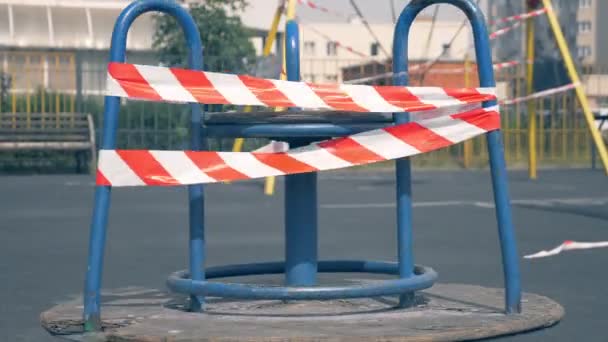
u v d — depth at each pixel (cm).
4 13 4306
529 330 643
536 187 2219
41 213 1584
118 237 1248
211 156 642
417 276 684
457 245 1159
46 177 2612
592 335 631
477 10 673
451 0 683
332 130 670
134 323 652
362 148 662
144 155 629
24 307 755
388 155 663
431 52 6172
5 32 4262
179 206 1725
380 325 633
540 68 2686
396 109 663
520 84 3259
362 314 681
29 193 2030
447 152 3234
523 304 724
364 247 1149
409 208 704
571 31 2775
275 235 1275
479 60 673
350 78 1473
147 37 3906
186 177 636
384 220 1470
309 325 636
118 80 624
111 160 623
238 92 648
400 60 710
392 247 1148
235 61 3019
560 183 2362
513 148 3344
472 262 1009
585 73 3319
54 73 3481
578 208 1675
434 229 1340
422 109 666
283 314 693
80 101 2888
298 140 708
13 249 1127
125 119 3038
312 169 655
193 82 640
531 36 2414
